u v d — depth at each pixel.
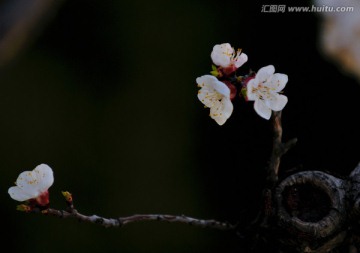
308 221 1.49
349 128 2.81
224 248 3.06
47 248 3.03
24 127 3.10
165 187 3.12
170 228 3.06
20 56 3.07
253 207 1.51
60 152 3.11
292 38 2.84
